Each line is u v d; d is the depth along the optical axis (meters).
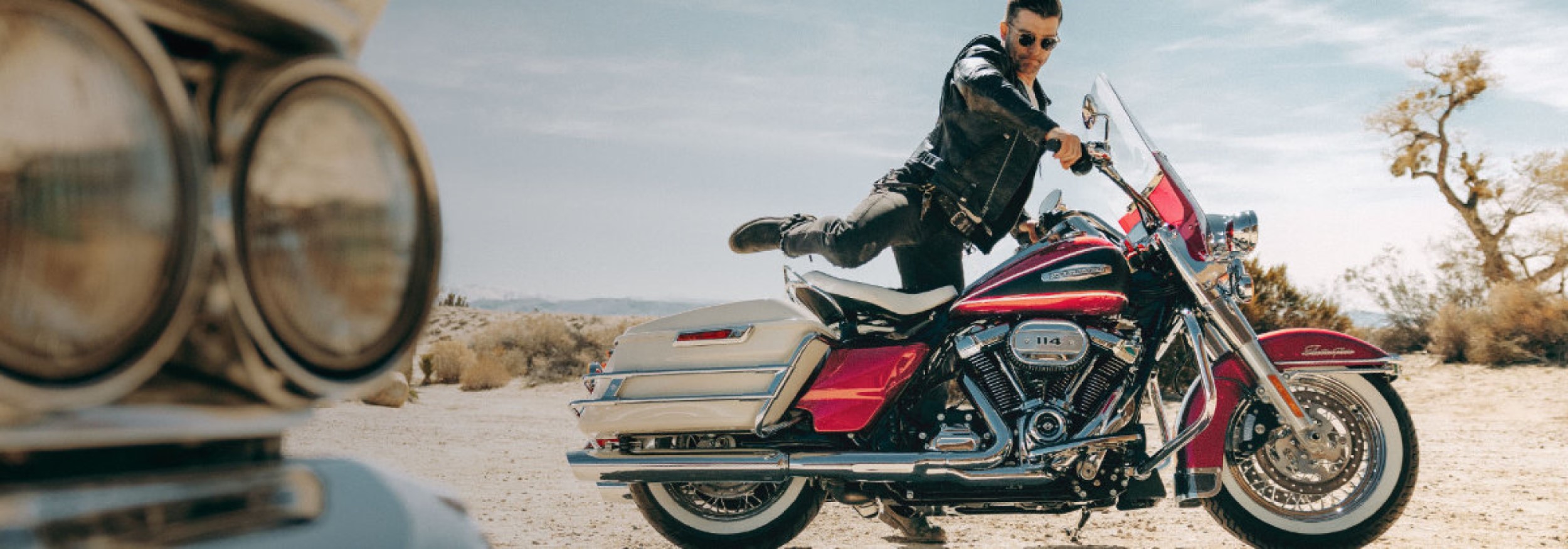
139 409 0.81
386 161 0.97
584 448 4.31
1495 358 15.45
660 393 4.14
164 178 0.80
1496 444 8.70
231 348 0.85
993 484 3.93
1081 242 4.10
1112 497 3.98
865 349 4.07
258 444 0.95
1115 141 4.27
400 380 1.33
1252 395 4.06
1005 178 4.40
